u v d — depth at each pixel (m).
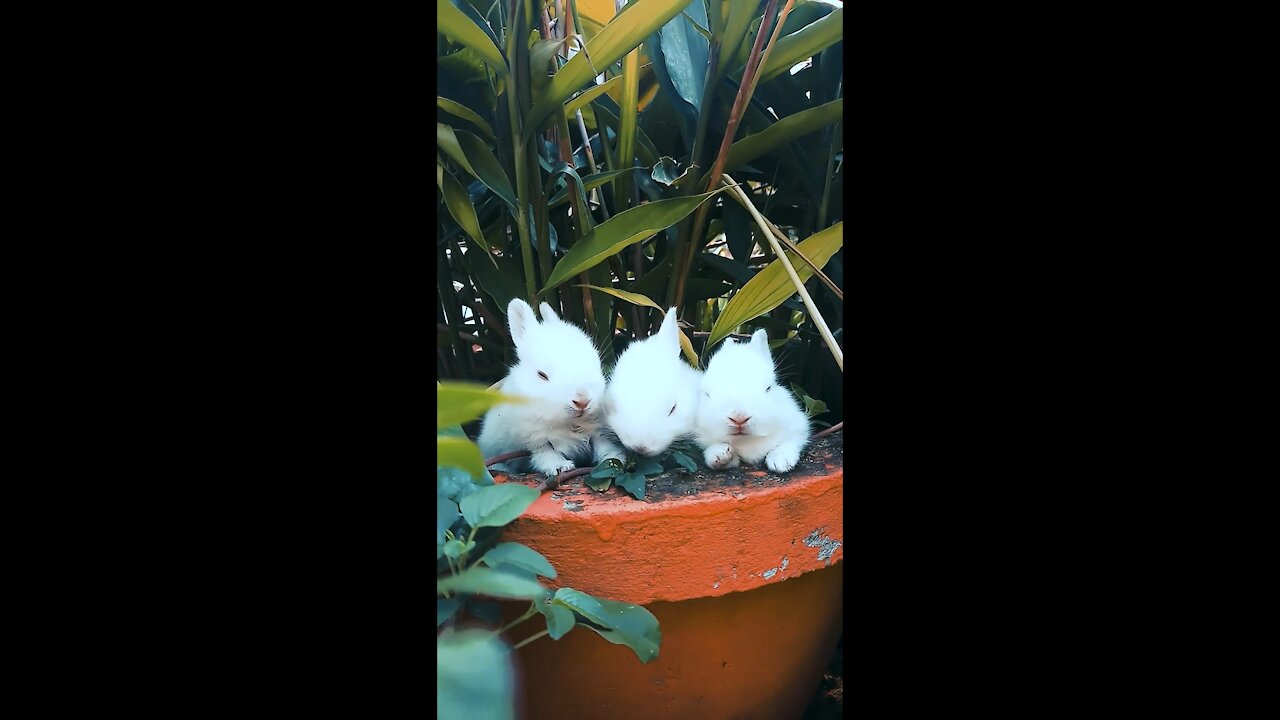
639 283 1.13
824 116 1.01
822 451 0.94
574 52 1.07
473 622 0.75
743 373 0.87
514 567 0.73
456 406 0.59
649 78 1.18
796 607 0.87
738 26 0.94
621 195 1.08
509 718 0.68
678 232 1.08
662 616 0.80
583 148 1.10
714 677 0.85
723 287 1.15
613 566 0.77
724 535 0.78
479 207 1.12
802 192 1.25
